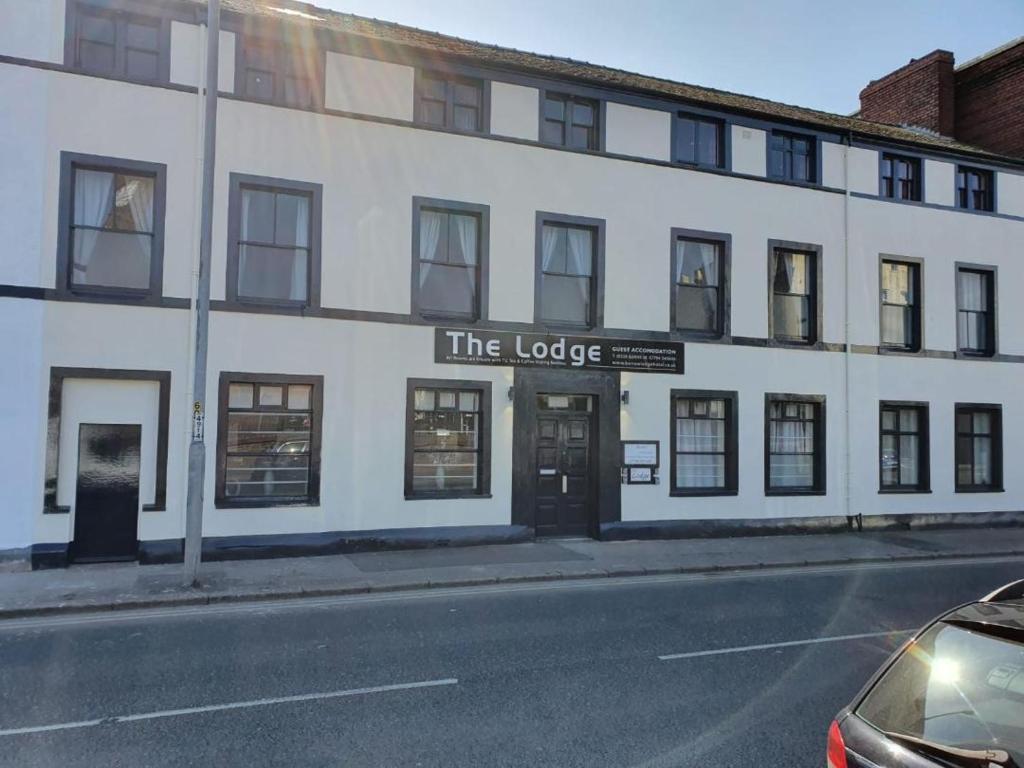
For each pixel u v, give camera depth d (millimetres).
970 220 16719
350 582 9570
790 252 15180
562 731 4930
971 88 20109
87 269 10656
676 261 14047
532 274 12953
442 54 12375
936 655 2879
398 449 11961
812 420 15172
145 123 10812
